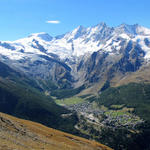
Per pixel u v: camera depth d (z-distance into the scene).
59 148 91.12
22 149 64.69
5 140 69.19
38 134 106.50
